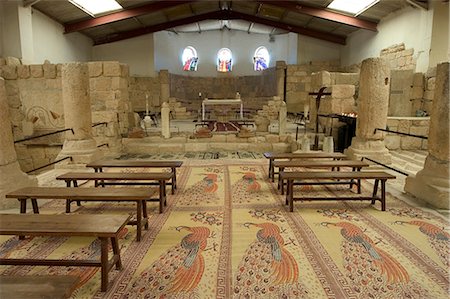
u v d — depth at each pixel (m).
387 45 9.73
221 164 5.82
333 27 12.19
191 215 3.31
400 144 6.79
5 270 2.25
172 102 13.85
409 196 3.94
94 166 4.14
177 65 16.48
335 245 2.60
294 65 13.45
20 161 8.02
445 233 2.84
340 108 7.97
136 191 2.86
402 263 2.31
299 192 4.12
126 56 13.79
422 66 7.99
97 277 2.16
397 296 1.94
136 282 2.09
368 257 2.40
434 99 3.65
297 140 7.41
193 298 1.92
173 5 10.30
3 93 3.61
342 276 2.15
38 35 9.07
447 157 3.54
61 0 8.58
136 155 7.20
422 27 7.99
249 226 3.00
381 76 5.33
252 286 2.04
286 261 2.35
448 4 7.39
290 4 10.14
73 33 11.37
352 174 3.50
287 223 3.07
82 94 5.70
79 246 2.62
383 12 9.51
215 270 2.23
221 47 17.28
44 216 2.18
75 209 3.53
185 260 2.37
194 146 7.61
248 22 14.95
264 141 7.84
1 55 8.00
